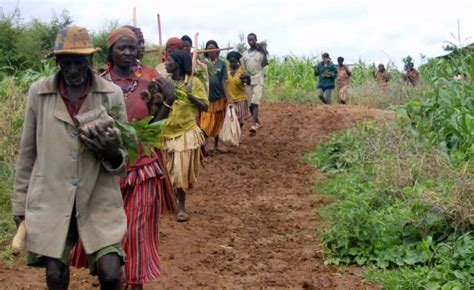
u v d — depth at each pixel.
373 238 6.81
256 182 10.84
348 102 21.22
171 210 5.97
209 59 12.68
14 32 17.80
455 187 6.89
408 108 10.37
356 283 6.14
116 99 4.48
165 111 5.67
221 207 9.17
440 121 9.73
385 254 6.62
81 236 4.31
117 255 4.36
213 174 11.39
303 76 25.91
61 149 4.30
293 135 14.63
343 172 10.95
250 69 15.07
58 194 4.30
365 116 15.36
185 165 7.99
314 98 22.09
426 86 14.76
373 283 6.11
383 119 12.27
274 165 12.19
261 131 15.27
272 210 9.01
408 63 18.11
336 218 7.72
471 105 9.73
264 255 7.04
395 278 5.98
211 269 6.57
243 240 7.60
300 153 13.20
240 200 9.62
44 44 19.11
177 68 7.95
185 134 8.00
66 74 4.27
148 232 5.48
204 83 9.10
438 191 7.05
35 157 4.45
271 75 26.00
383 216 7.30
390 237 6.82
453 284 5.65
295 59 26.48
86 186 4.33
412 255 6.47
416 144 9.20
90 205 4.38
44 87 4.34
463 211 6.61
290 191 10.17
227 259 6.89
